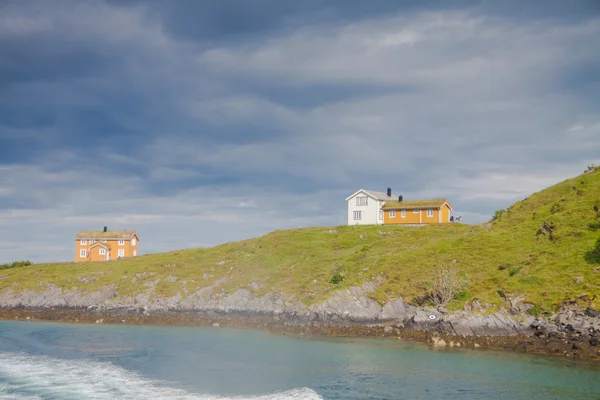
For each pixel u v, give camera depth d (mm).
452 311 56656
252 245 105500
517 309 53594
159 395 35750
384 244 86938
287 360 47219
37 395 35812
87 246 136500
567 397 34250
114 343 58406
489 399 34156
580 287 52750
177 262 101688
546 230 68062
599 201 69938
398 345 53625
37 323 78438
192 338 61500
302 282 78188
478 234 76562
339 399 34625
